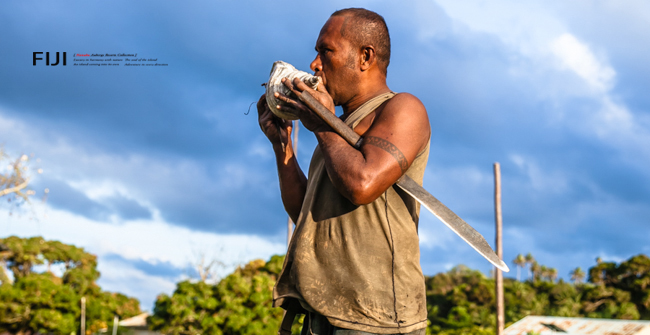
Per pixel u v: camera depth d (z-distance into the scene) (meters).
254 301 31.77
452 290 60.00
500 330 17.83
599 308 57.84
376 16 1.82
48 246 59.50
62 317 42.94
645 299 56.62
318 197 1.69
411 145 1.57
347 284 1.58
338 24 1.79
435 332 42.38
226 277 33.00
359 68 1.77
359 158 1.52
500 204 18.69
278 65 1.78
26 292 42.97
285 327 1.81
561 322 29.00
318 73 1.80
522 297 58.06
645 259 60.44
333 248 1.62
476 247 1.50
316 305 1.60
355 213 1.62
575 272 85.12
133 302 64.31
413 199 1.72
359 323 1.57
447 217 1.53
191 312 31.08
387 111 1.64
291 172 2.12
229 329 31.38
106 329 48.16
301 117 1.68
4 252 57.16
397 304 1.59
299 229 1.70
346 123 1.72
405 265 1.63
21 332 42.62
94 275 57.28
